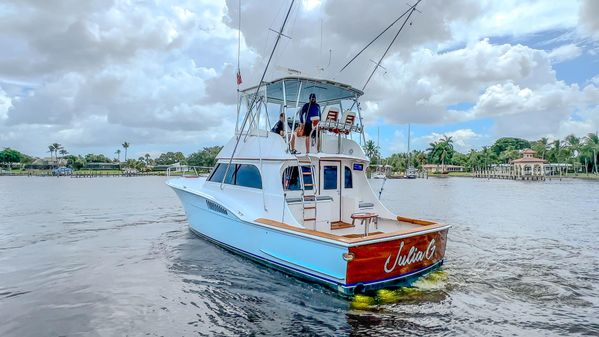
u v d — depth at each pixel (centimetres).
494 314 576
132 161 13925
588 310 597
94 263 850
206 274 759
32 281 725
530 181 7806
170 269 795
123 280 729
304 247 680
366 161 903
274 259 756
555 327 531
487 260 917
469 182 7262
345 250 604
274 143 824
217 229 952
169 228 1321
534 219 1734
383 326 531
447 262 889
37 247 1020
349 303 608
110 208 2041
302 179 784
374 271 637
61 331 513
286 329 523
